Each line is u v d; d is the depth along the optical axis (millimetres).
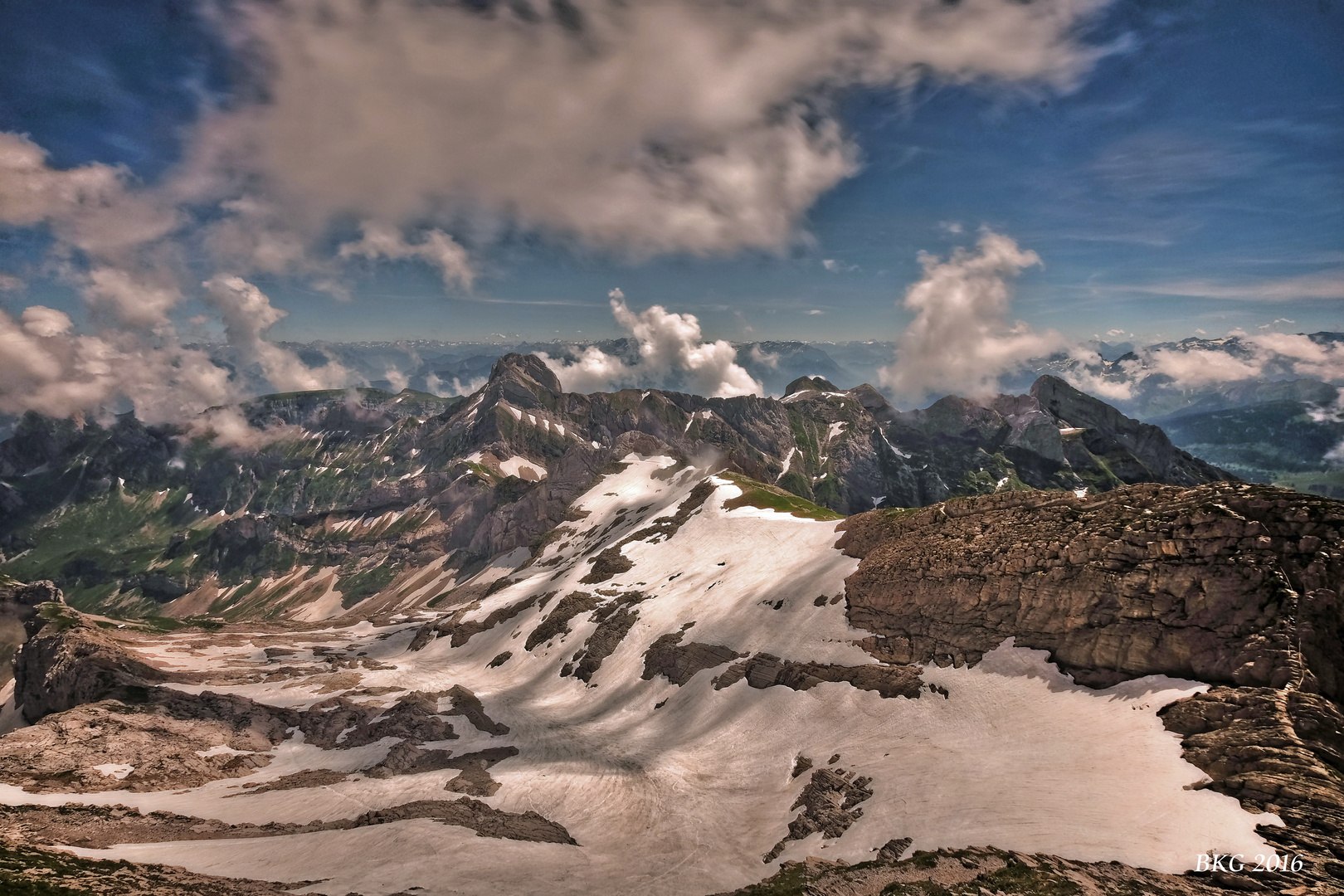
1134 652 66938
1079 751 61000
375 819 80688
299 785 96688
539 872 66000
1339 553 58438
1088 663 70688
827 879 53688
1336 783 46812
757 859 65375
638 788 86938
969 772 64125
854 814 65438
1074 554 76062
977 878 47312
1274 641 57625
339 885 61156
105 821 78938
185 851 69500
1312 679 55219
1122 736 60375
